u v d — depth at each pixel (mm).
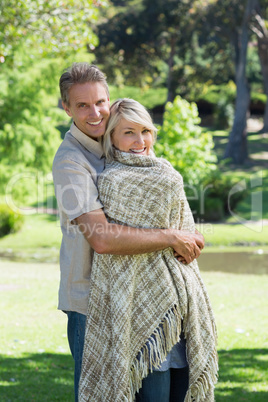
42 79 22953
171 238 3299
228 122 52344
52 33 10234
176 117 21703
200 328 3389
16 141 23156
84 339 3371
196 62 47188
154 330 3238
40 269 15586
